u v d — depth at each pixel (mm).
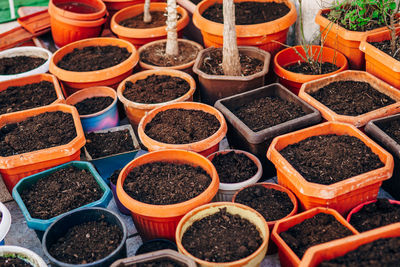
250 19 1866
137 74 1776
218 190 1476
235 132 1596
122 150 1604
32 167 1520
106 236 1372
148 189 1445
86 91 1759
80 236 1377
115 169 1624
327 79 1669
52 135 1573
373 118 1534
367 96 1622
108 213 1387
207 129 1569
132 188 1442
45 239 1338
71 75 1748
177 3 2186
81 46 1925
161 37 1959
